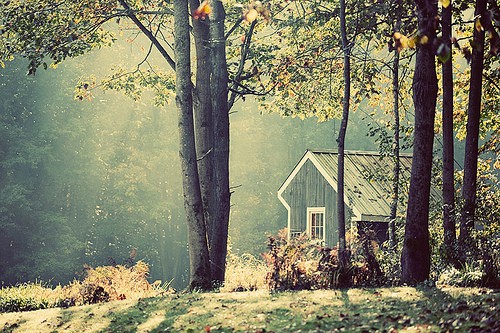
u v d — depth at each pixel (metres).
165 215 60.19
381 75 28.06
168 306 15.66
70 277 52.62
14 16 24.30
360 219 32.47
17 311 20.55
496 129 28.23
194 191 20.95
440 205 23.55
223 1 28.02
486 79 26.20
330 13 25.48
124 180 55.25
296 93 29.44
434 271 18.92
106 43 28.33
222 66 24.50
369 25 23.36
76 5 24.92
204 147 24.05
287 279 18.03
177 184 60.25
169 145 59.50
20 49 24.67
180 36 21.12
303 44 27.77
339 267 18.06
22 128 53.03
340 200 20.03
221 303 15.12
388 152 25.70
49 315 16.67
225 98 24.44
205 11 7.76
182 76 21.03
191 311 14.52
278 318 12.74
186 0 21.23
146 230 57.91
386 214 32.81
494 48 8.38
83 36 25.50
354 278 18.00
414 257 17.66
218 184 23.97
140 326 13.84
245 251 61.72
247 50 26.47
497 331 9.85
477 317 10.95
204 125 24.06
